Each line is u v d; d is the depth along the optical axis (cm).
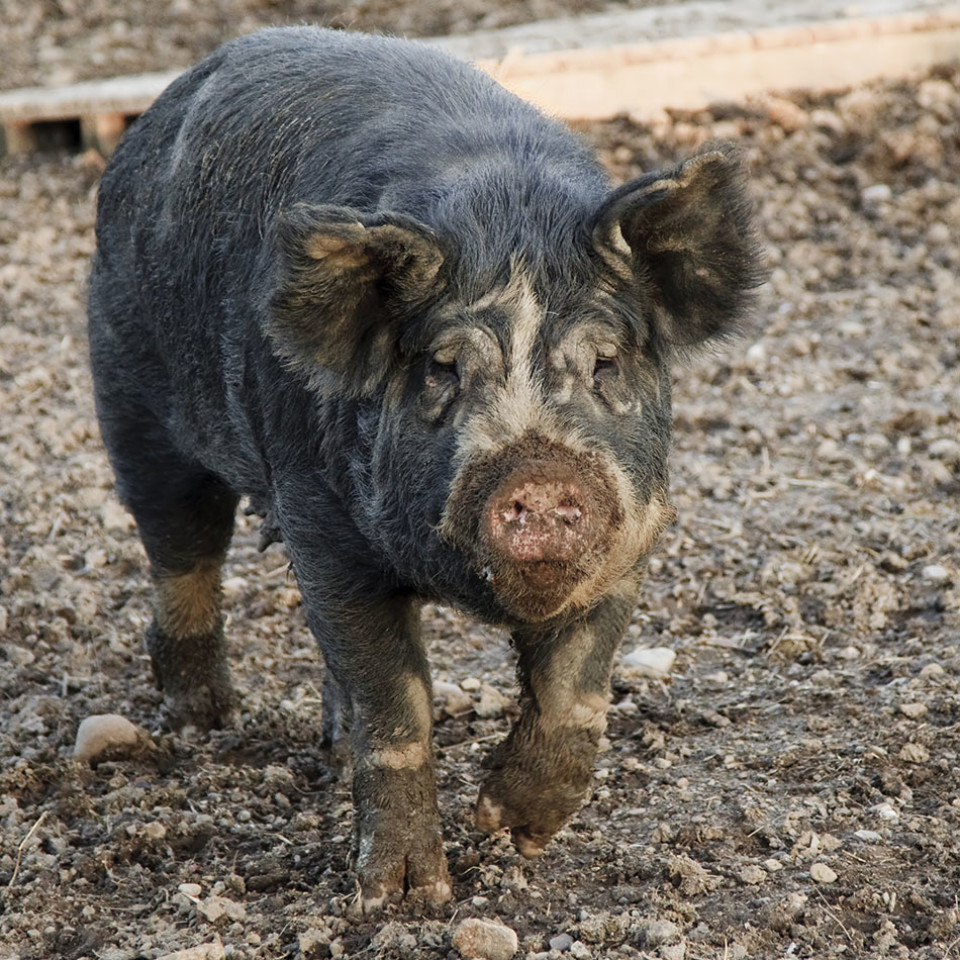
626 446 1466
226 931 1617
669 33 4444
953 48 4291
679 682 2180
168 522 2103
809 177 3934
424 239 1429
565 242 1475
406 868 1622
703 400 3109
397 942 1539
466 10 5075
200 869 1752
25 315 3641
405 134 1683
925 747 1906
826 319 3406
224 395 1855
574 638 1591
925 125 4034
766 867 1669
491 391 1416
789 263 3625
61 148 4731
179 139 1986
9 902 1681
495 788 1603
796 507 2666
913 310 3409
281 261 1435
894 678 2111
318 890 1677
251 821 1859
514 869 1672
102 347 2103
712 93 4241
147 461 2098
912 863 1669
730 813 1794
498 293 1444
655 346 1554
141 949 1580
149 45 5297
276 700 2203
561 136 1712
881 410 2977
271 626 2427
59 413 3181
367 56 1875
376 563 1602
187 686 2131
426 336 1456
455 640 2356
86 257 3962
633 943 1538
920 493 2708
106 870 1742
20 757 1989
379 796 1623
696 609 2400
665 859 1677
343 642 1628
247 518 2788
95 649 2331
